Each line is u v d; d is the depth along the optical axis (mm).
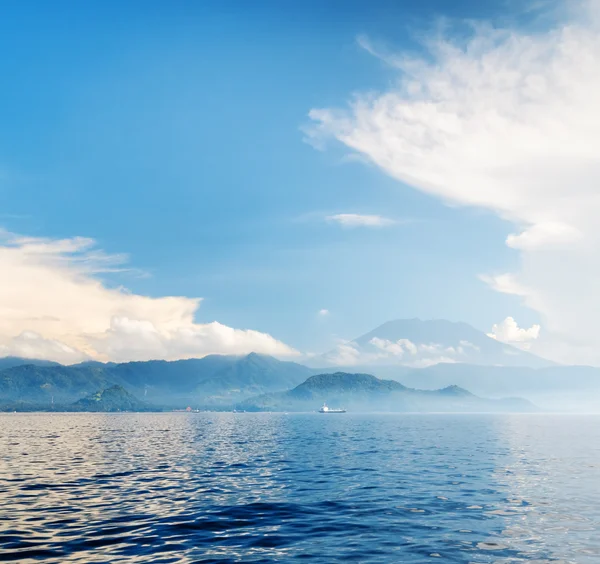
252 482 53062
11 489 48625
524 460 74750
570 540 30266
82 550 28219
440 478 55719
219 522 34844
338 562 26125
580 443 113812
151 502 41969
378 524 34219
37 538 30703
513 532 32094
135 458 79250
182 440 127500
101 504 41094
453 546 29016
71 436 147500
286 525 34000
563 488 49062
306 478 55938
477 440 123000
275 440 125125
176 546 29062
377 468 64688
